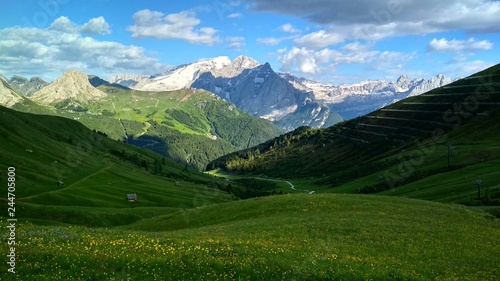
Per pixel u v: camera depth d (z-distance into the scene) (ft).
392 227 156.97
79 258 87.56
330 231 148.97
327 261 102.06
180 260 92.58
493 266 115.75
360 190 560.20
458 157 563.07
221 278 86.53
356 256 113.80
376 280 93.30
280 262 96.94
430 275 101.24
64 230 120.47
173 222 219.41
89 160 632.79
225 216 212.23
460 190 355.15
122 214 325.01
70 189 400.67
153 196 469.57
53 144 638.94
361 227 155.12
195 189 644.27
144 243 105.91
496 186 335.26
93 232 123.54
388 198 236.22
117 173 603.67
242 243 115.24
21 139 552.82
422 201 233.35
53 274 79.87
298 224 161.58
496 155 526.98
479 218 194.49
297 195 241.76
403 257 118.52
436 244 135.23
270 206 216.95
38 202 337.72
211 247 106.42
